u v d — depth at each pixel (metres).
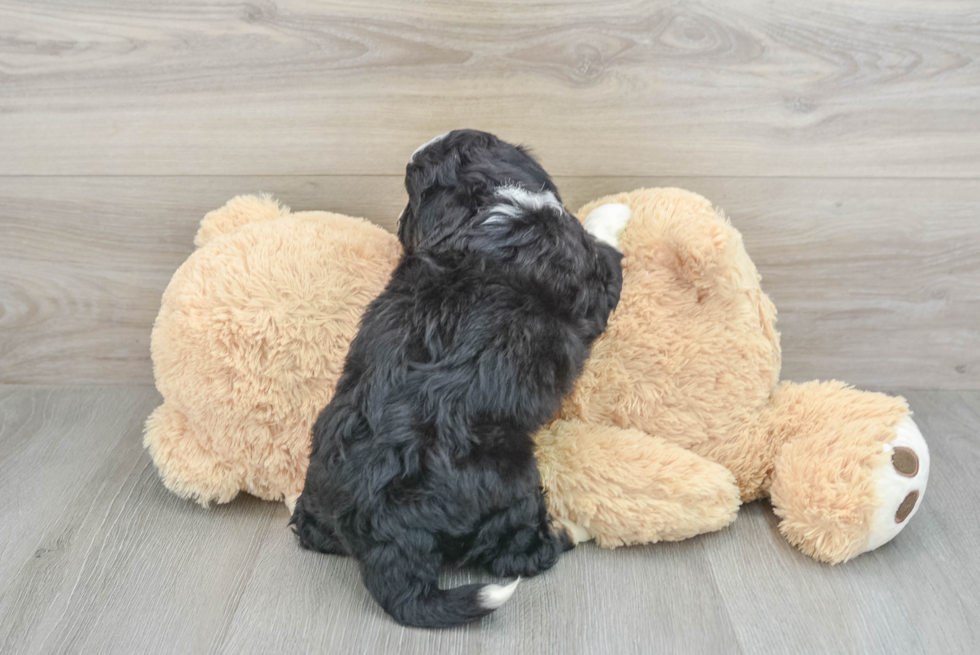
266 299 1.12
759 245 1.48
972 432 1.44
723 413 1.21
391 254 1.22
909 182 1.41
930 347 1.55
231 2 1.29
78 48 1.33
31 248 1.51
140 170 1.43
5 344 1.60
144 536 1.19
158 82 1.36
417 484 0.98
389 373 1.02
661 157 1.41
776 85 1.34
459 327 1.03
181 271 1.21
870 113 1.36
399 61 1.34
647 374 1.19
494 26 1.31
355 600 1.06
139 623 1.02
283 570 1.12
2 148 1.41
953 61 1.32
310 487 1.07
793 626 1.00
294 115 1.38
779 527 1.16
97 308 1.57
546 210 1.10
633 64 1.33
